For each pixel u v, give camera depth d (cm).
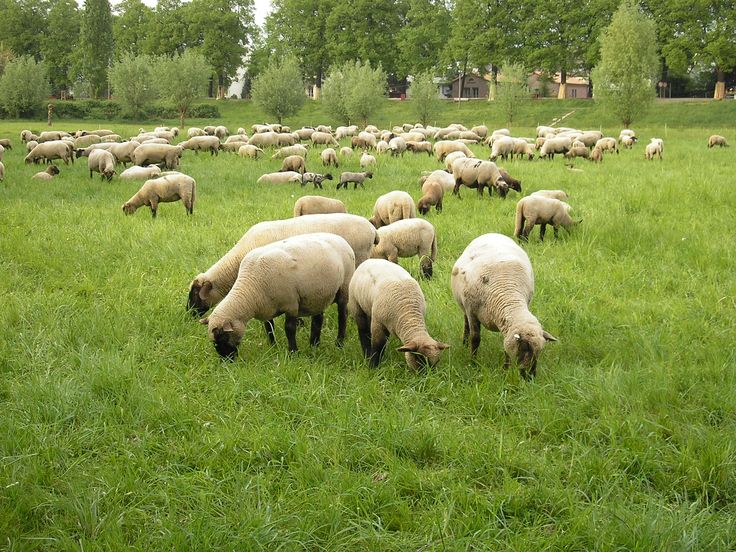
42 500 479
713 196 1672
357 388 650
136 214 1580
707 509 459
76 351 748
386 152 3294
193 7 8544
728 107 5997
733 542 435
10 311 858
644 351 745
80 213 1554
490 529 446
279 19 8788
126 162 2706
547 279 1032
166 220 1487
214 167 2634
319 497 478
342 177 2091
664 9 6406
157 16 8800
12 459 521
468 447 546
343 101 6250
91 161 2264
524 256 780
